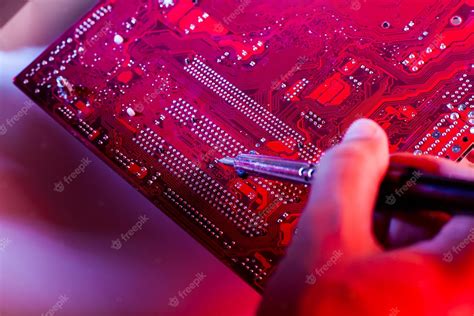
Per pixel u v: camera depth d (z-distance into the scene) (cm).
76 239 347
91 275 343
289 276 119
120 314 336
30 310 343
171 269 336
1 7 377
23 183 355
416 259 115
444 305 111
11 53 370
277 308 117
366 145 134
